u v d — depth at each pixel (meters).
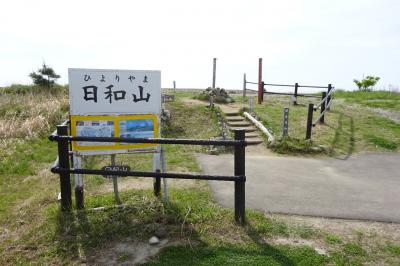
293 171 6.93
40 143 8.54
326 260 3.49
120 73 4.59
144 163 7.21
